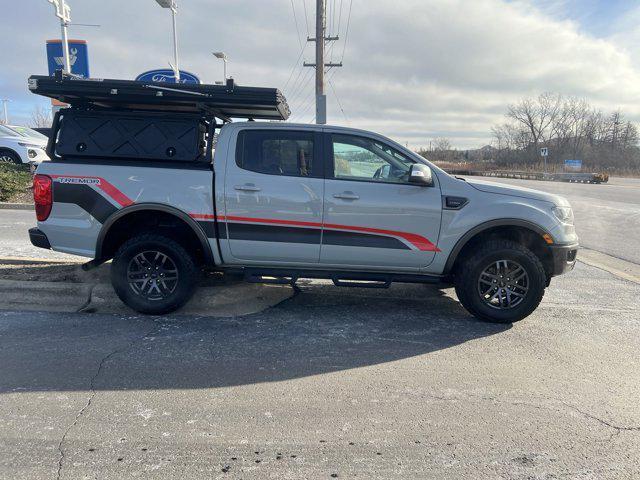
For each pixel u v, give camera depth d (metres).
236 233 4.67
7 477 2.40
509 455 2.70
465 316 5.11
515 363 3.94
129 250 4.66
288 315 5.02
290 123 4.72
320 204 4.59
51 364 3.69
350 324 4.79
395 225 4.64
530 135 80.50
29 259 6.11
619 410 3.22
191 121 4.74
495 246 4.69
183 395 3.28
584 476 2.53
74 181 4.61
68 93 4.58
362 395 3.35
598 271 7.43
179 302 4.77
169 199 4.61
